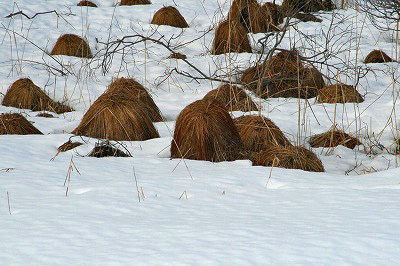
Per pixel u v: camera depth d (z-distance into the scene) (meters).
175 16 47.09
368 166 21.77
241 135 21.98
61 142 21.58
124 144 22.03
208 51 40.69
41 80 33.84
